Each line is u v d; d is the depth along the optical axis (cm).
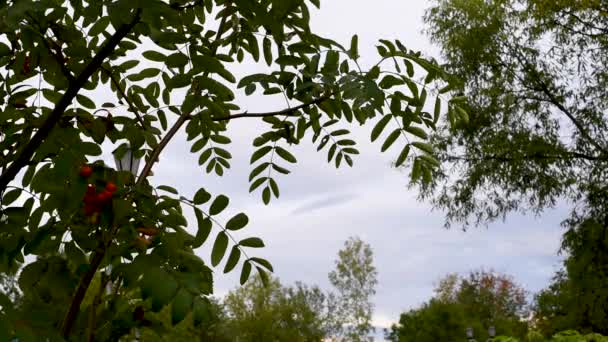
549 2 1284
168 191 200
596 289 1355
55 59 222
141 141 264
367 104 208
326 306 3297
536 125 1423
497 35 1436
